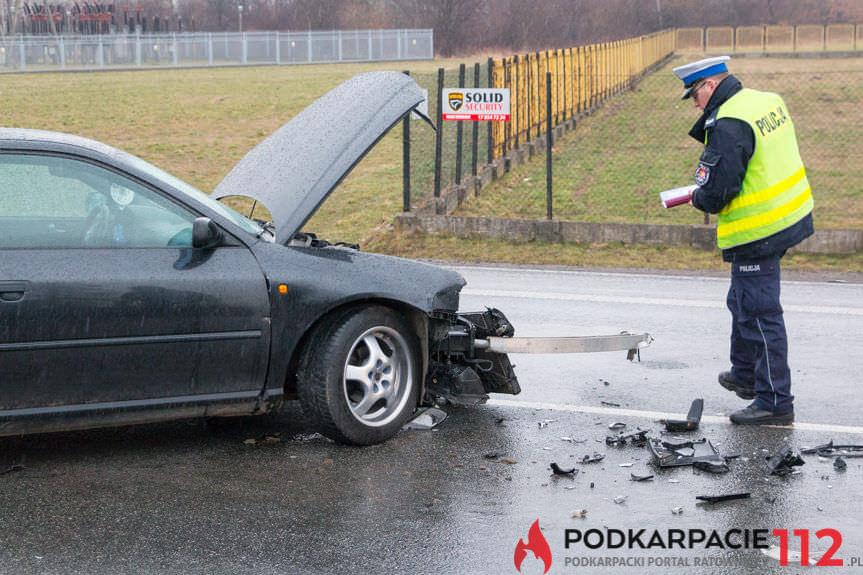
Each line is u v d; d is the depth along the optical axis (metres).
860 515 4.33
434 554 3.90
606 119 28.30
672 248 12.61
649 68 45.50
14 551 3.86
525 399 6.09
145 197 4.83
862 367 6.95
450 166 17.84
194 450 5.06
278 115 27.84
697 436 5.39
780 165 5.35
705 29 65.88
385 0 67.75
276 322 4.91
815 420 5.71
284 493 4.50
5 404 4.49
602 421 5.66
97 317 4.57
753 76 37.78
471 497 4.49
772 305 5.50
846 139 23.55
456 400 5.62
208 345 4.80
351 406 5.11
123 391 4.69
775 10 71.44
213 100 31.19
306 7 68.62
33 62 49.19
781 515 4.33
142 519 4.19
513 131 20.50
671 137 24.47
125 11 62.62
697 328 8.23
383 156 20.94
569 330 8.10
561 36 65.06
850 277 10.88
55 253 4.58
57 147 4.69
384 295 5.09
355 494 4.50
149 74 44.50
